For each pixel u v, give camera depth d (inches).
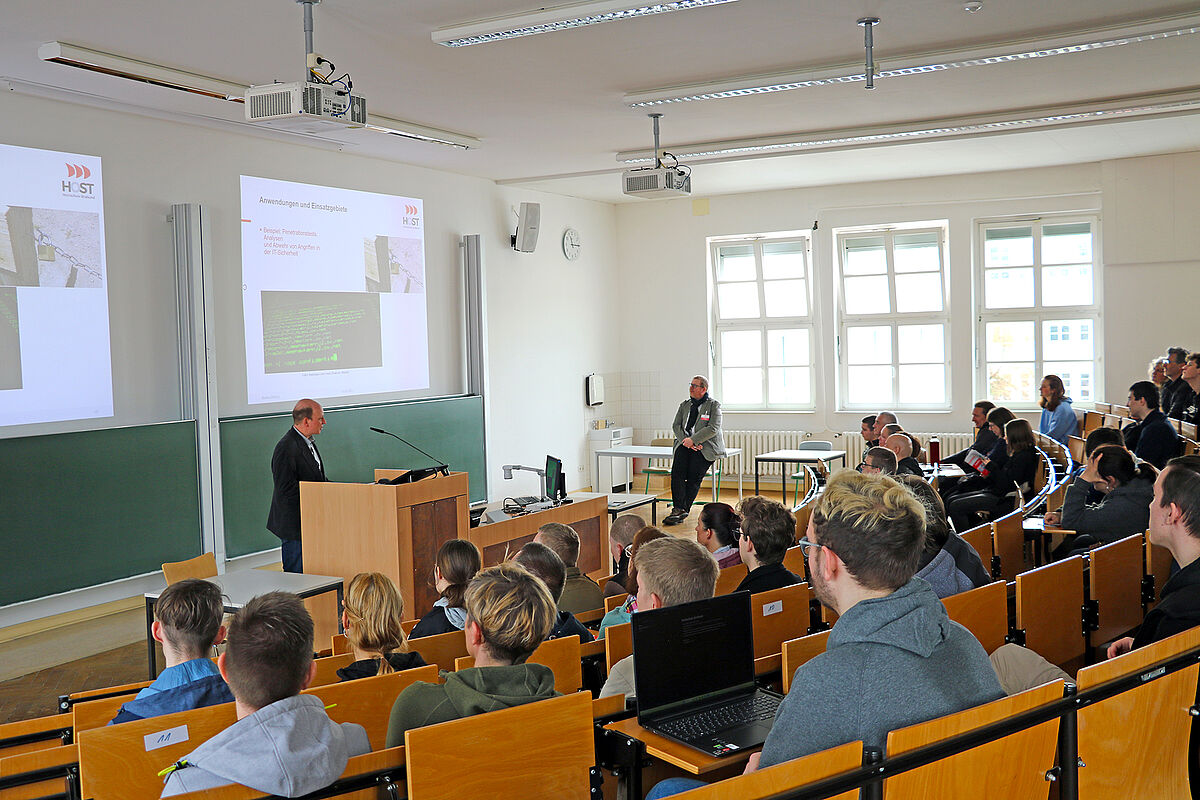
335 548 204.5
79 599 249.1
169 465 264.2
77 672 210.2
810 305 458.6
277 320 307.4
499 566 86.4
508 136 318.3
